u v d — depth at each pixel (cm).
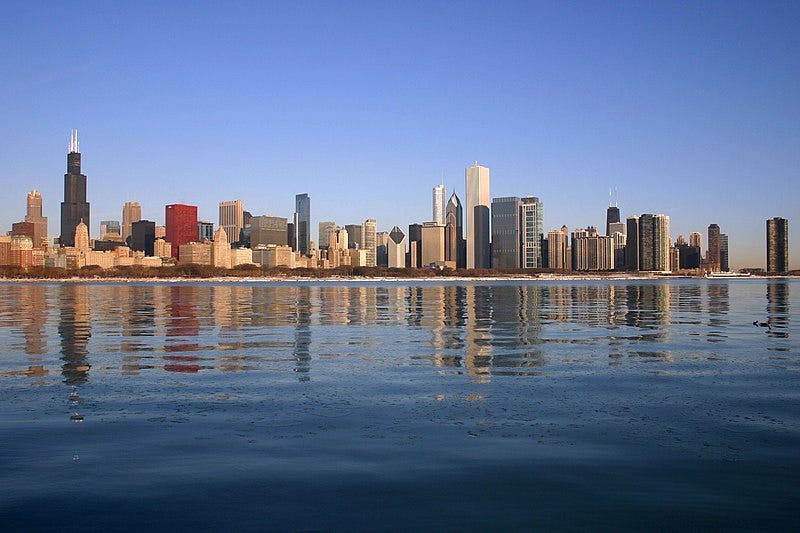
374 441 1811
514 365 3181
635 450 1730
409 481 1500
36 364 3231
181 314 7369
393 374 2911
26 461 1633
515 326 5525
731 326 5444
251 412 2153
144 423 2006
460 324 5781
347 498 1403
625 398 2369
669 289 19675
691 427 1959
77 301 11212
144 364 3234
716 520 1298
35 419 2058
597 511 1340
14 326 5581
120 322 6066
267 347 3972
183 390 2531
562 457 1672
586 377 2822
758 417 2084
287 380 2756
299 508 1353
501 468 1587
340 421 2030
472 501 1389
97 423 2006
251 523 1285
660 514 1327
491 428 1947
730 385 2627
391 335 4741
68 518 1305
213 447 1753
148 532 1245
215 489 1451
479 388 2564
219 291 18638
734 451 1723
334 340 4394
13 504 1369
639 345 4025
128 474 1543
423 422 2017
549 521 1294
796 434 1883
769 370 3014
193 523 1284
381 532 1248
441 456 1678
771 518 1305
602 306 9000
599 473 1554
